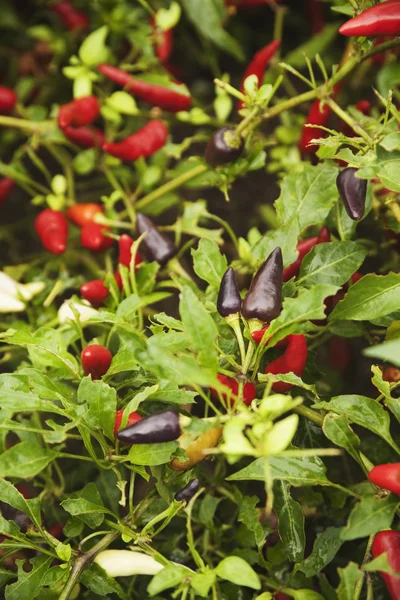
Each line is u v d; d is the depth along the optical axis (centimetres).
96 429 76
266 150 110
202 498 86
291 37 114
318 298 73
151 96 93
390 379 79
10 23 108
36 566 76
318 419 78
